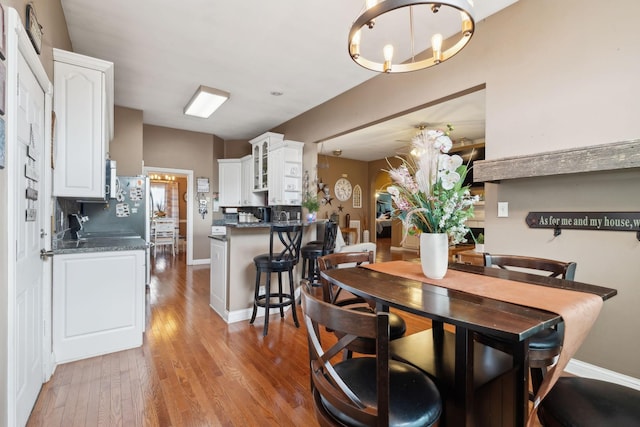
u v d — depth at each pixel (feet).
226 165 21.63
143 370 7.11
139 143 15.87
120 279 8.05
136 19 8.51
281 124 18.58
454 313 3.37
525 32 7.61
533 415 3.47
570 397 3.40
